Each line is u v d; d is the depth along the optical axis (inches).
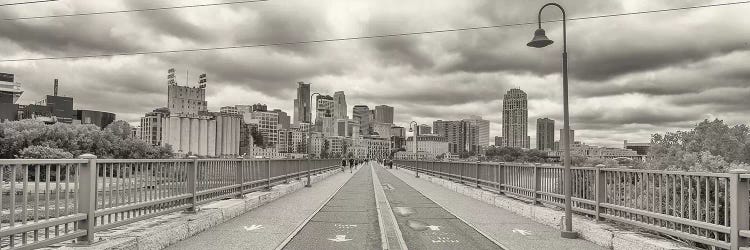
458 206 812.0
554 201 610.2
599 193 494.3
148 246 382.9
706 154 597.3
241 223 575.2
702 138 1034.1
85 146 3878.0
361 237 491.2
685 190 471.8
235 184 717.9
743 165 571.5
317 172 1977.1
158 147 5002.5
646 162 1000.2
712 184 450.6
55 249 317.4
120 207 386.9
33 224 290.8
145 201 433.4
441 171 1561.3
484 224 589.6
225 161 673.6
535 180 677.3
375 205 823.1
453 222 610.5
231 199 705.0
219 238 469.7
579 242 466.3
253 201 731.4
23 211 286.4
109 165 374.9
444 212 719.7
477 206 812.6
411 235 509.0
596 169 498.6
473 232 530.0
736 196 314.7
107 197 459.2
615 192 474.9
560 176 599.5
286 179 1171.3
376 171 3083.2
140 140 4601.4
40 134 3622.0
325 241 465.4
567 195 497.7
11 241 277.7
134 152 4480.8
